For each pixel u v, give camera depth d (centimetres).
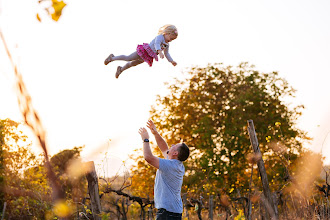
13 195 942
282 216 774
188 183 1459
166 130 2144
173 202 423
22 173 985
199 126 2105
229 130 1978
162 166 415
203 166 1773
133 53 550
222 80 2212
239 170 1845
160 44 545
